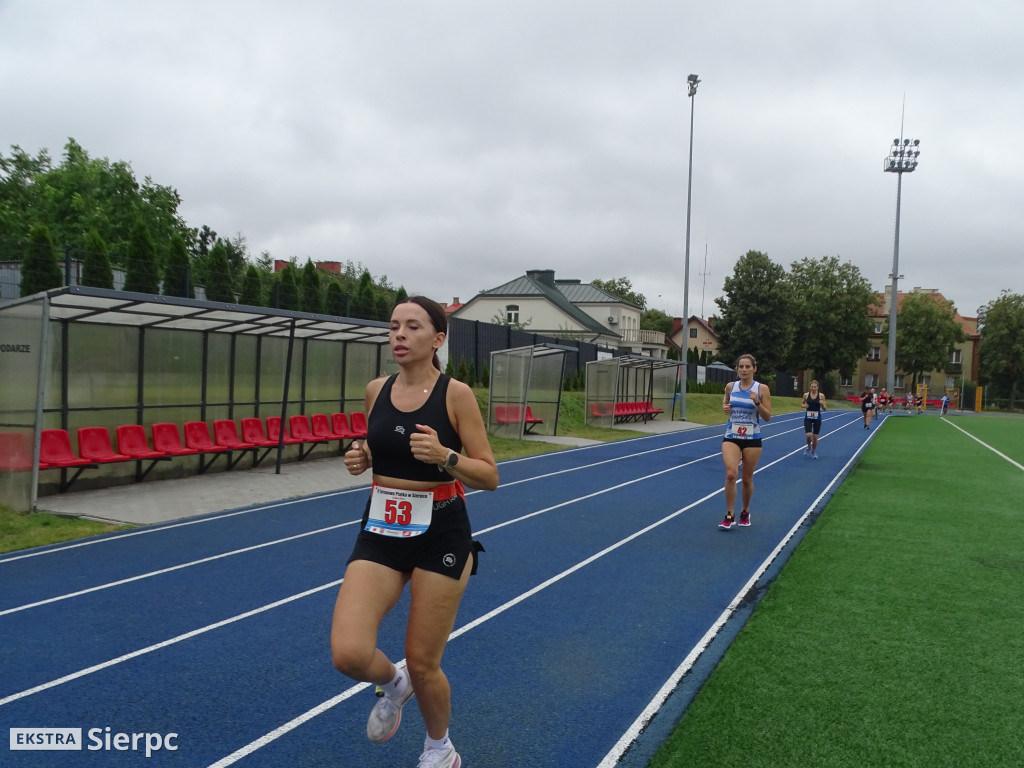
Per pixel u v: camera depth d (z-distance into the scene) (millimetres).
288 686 4254
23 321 8953
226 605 5715
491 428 19953
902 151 51562
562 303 53688
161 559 7051
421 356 2955
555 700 4125
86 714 3889
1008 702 4102
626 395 30500
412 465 2916
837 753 3500
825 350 69062
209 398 13195
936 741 3635
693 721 3832
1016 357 74062
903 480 14039
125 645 4863
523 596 6082
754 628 5336
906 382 78562
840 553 7738
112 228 39188
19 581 6281
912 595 6207
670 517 9719
